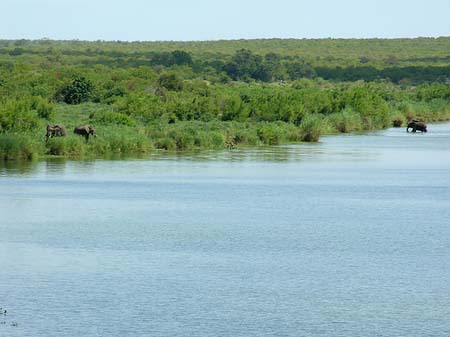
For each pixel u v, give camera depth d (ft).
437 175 247.91
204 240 154.30
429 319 111.14
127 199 196.65
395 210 187.42
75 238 154.40
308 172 250.37
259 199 200.23
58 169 243.60
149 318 110.63
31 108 335.47
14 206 185.06
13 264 135.44
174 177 232.73
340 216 179.63
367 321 110.22
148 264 136.46
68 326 107.34
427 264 138.31
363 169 259.80
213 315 111.86
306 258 141.79
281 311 113.80
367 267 136.15
